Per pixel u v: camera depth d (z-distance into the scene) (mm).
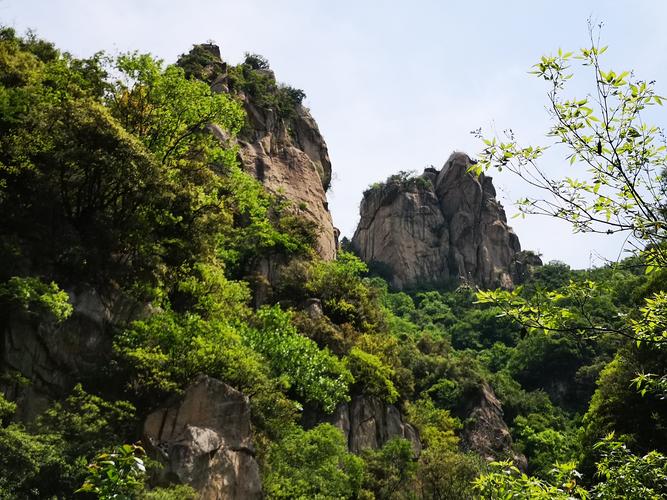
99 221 23703
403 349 58469
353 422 32938
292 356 30656
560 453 51281
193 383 21125
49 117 22156
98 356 21172
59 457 15742
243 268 41031
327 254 53188
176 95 30312
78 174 23422
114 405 19328
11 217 21250
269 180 52688
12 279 18375
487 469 32344
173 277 26109
